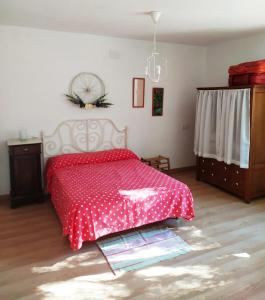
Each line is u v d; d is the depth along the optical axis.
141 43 4.59
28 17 3.27
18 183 3.69
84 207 2.63
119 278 2.30
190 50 5.09
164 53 4.84
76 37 4.07
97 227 2.68
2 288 2.17
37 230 3.12
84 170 3.71
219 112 4.14
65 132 4.24
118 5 2.83
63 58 4.04
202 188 4.46
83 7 2.90
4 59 3.69
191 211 3.18
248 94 3.64
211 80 5.19
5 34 3.64
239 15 3.19
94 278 2.30
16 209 3.69
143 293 2.12
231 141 3.91
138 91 4.71
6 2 2.73
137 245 2.80
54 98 4.08
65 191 2.95
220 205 3.79
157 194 2.98
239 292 2.13
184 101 5.23
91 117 4.39
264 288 2.17
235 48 4.61
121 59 4.46
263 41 4.14
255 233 3.03
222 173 4.29
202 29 3.87
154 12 3.04
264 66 3.64
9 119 3.85
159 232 3.07
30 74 3.87
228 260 2.54
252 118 3.65
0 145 3.84
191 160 5.54
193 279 2.28
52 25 3.64
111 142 4.64
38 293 2.12
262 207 3.73
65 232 2.68
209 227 3.17
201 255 2.62
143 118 4.87
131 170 3.76
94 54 4.25
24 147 3.61
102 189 2.98
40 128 4.05
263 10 3.00
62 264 2.49
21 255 2.62
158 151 5.15
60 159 3.89
